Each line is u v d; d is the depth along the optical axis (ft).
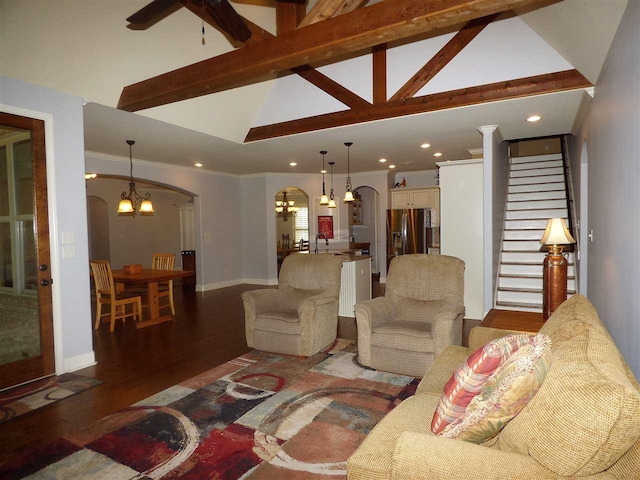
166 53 12.17
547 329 5.96
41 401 9.48
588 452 3.28
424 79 13.48
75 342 11.64
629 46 7.34
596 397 3.29
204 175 26.35
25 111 10.48
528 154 31.91
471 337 7.72
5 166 10.41
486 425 4.21
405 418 5.38
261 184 28.40
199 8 10.59
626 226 7.73
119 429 8.13
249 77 10.40
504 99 12.44
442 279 11.38
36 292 10.88
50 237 11.10
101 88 11.96
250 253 29.14
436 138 17.84
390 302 11.81
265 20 13.69
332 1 8.78
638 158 6.81
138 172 22.24
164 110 13.97
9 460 7.10
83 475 6.66
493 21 12.25
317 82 15.46
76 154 11.73
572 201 19.17
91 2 9.74
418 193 28.30
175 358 12.53
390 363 10.61
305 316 12.09
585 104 12.59
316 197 29.19
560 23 9.73
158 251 35.04
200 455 7.18
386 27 8.10
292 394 9.65
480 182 16.80
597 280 11.23
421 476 3.86
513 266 18.62
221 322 17.29
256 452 7.25
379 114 14.34
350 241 30.71
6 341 10.30
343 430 7.97
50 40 9.98
